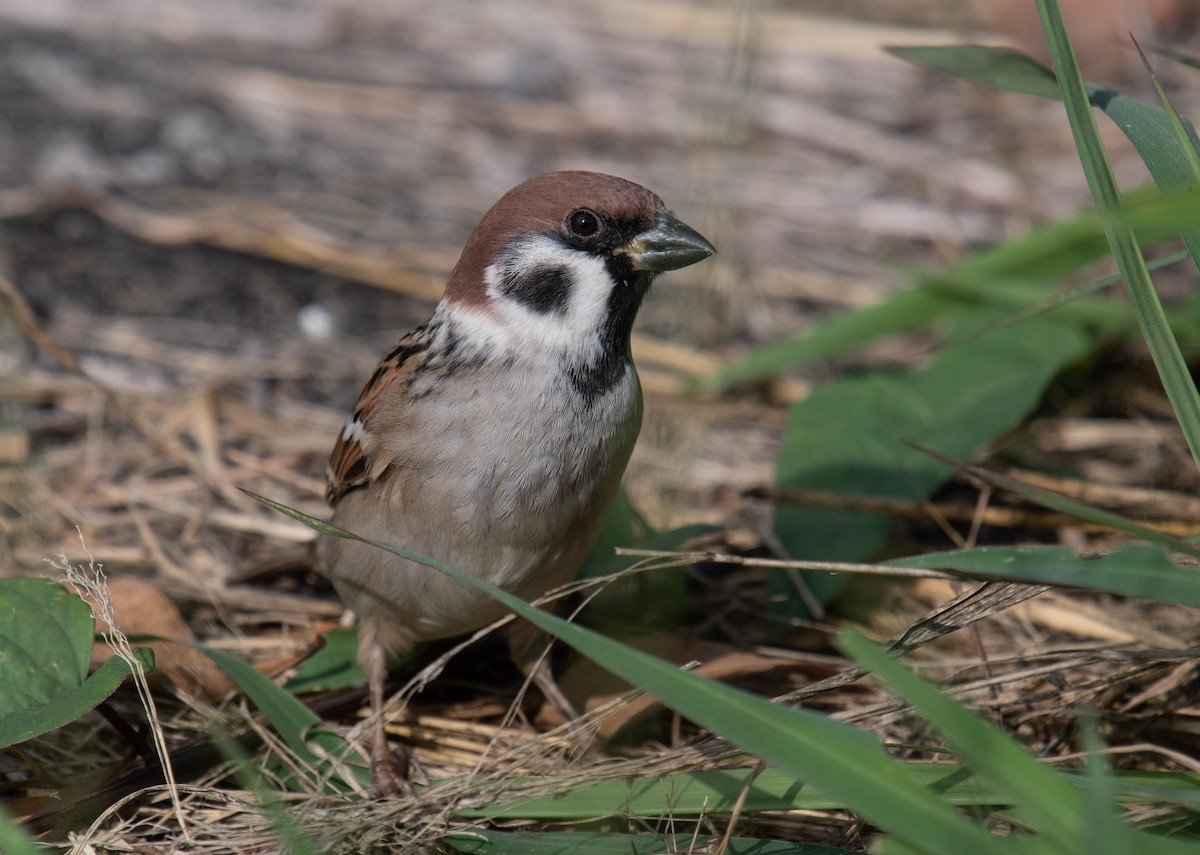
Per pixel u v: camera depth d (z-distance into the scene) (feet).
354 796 21.17
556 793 19.48
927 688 13.92
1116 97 20.42
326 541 24.29
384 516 22.22
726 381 34.04
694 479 33.09
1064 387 35.47
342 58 56.13
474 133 50.37
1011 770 13.58
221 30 58.18
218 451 32.73
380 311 40.63
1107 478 31.91
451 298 22.63
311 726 21.44
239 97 52.29
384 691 25.00
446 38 58.13
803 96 52.54
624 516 26.99
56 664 19.65
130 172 46.50
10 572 27.27
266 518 30.63
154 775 20.89
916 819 13.88
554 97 53.01
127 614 23.82
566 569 23.02
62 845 19.36
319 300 40.81
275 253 42.75
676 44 56.90
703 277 37.93
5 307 31.89
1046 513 29.43
